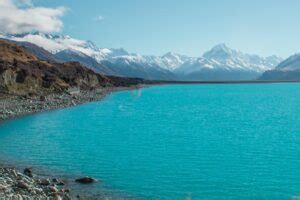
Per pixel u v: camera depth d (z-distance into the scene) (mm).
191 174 48312
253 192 41562
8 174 43531
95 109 132750
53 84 172750
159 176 47219
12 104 122438
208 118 111812
